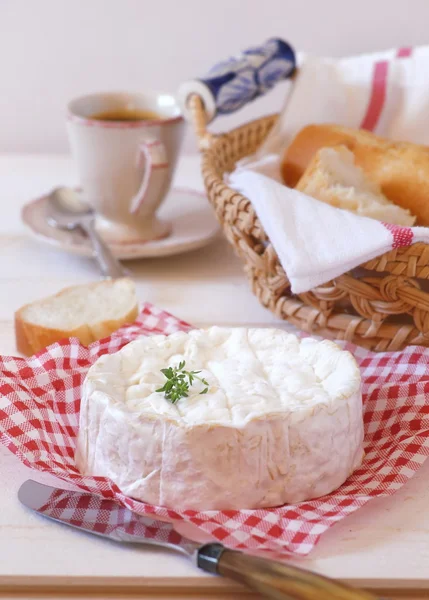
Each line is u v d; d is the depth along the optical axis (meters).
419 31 1.04
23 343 0.76
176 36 1.04
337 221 0.71
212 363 0.68
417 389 0.69
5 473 0.66
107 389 0.65
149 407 0.64
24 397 0.68
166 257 0.89
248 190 0.75
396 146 0.81
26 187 1.00
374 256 0.69
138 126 0.85
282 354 0.69
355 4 1.03
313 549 0.62
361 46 1.05
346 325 0.73
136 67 1.06
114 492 0.63
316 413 0.63
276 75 0.88
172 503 0.63
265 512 0.62
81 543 0.62
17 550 0.61
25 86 1.07
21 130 1.08
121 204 0.88
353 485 0.65
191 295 0.84
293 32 1.04
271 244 0.73
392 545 0.62
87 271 0.86
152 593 0.61
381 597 0.60
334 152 0.79
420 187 0.78
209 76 0.87
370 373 0.71
